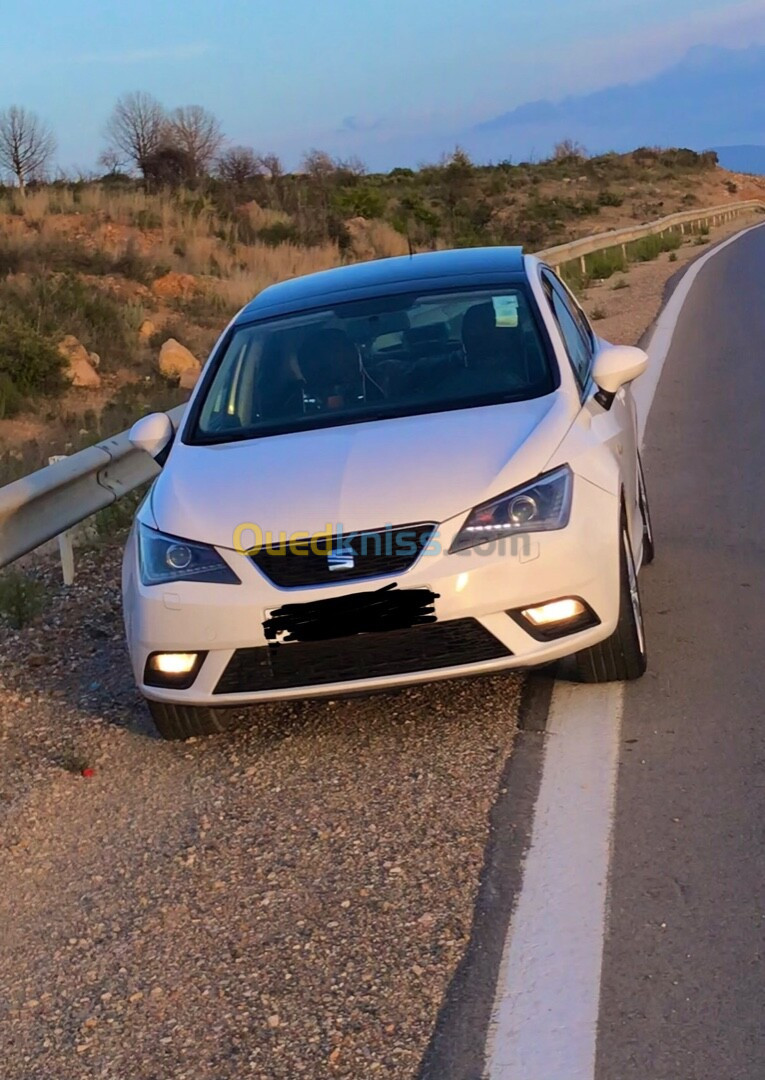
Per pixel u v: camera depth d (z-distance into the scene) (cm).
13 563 834
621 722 466
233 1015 326
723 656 518
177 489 501
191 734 507
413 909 362
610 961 325
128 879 407
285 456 500
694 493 800
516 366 543
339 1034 311
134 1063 314
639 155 7681
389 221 3778
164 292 2298
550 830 395
